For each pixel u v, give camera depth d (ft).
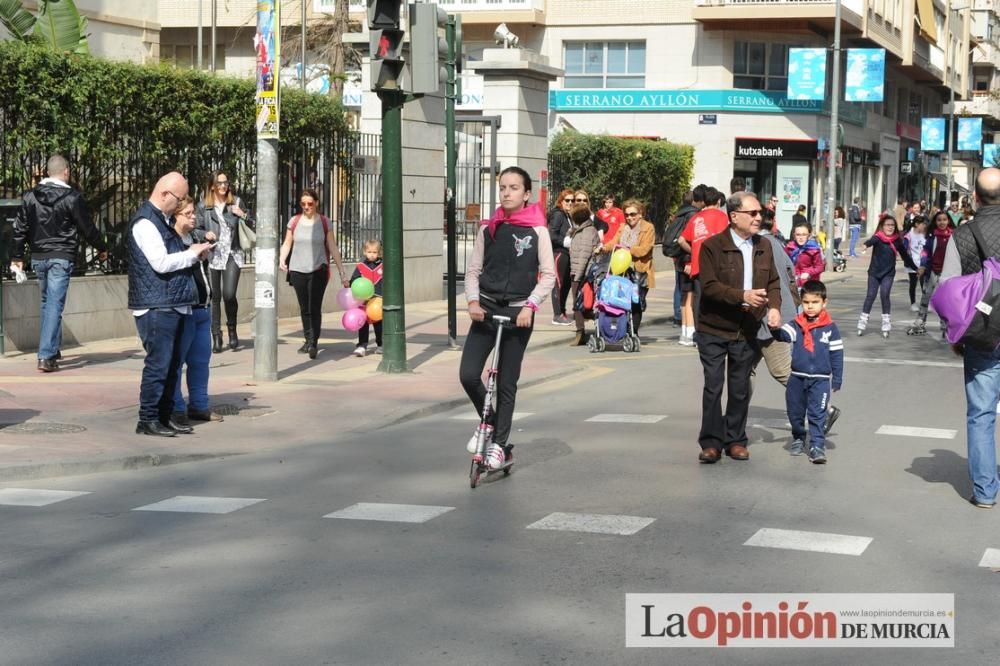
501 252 28.68
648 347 57.06
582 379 46.19
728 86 148.56
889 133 196.13
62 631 17.92
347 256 70.33
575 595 19.63
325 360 49.01
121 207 55.06
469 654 16.92
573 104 151.23
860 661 16.84
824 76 139.23
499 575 20.75
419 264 74.64
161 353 33.12
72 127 51.34
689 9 147.74
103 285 53.78
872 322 70.33
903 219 119.14
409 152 72.69
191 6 159.53
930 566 21.57
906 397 41.98
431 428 36.01
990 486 26.04
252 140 62.69
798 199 153.28
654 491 27.40
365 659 16.71
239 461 31.14
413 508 25.72
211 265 50.37
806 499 26.73
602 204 102.01
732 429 31.19
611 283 54.39
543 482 28.40
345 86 124.26
